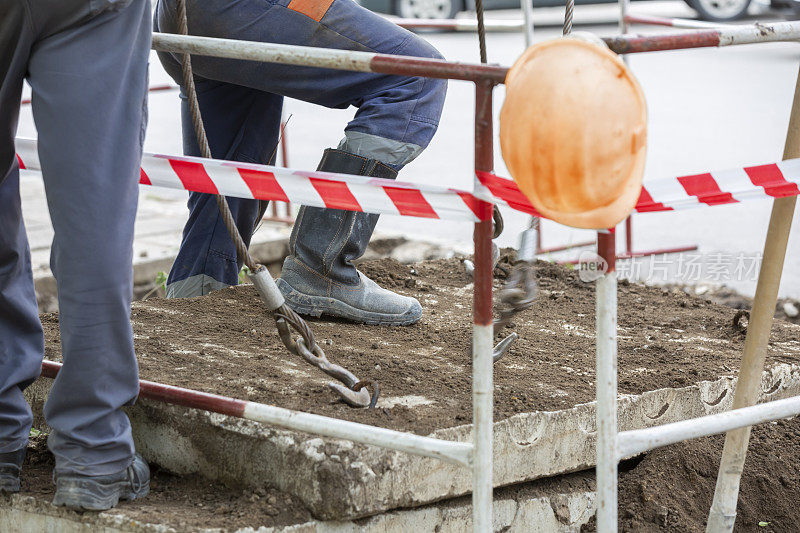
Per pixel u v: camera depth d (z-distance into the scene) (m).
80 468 3.31
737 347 5.06
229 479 3.70
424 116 4.70
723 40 3.10
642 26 21.48
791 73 18.77
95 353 3.19
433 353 4.67
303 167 12.48
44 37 3.10
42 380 4.15
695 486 4.37
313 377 4.18
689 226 10.95
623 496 4.33
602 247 2.92
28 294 3.64
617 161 2.65
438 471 3.63
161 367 4.21
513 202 2.98
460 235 11.31
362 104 4.80
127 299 3.24
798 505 4.38
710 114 15.23
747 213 11.57
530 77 2.67
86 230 3.10
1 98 3.24
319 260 4.95
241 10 4.45
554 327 5.25
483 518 3.10
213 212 5.60
